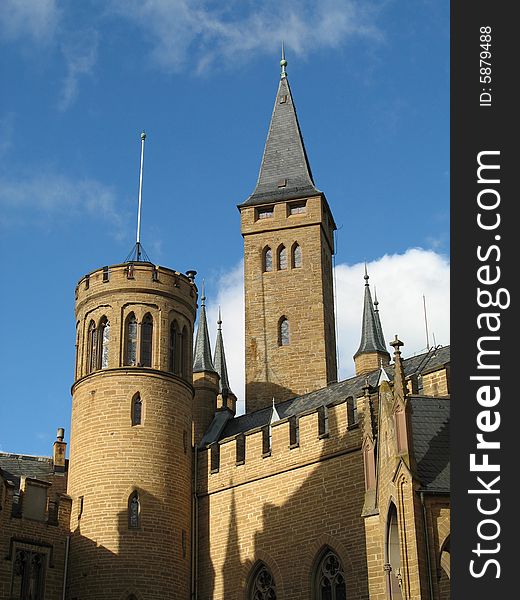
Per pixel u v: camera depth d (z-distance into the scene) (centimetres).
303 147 7881
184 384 5606
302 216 7419
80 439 5397
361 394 4906
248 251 7450
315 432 5053
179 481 5388
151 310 5609
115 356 5478
